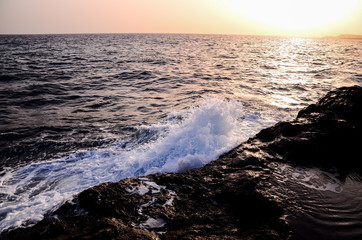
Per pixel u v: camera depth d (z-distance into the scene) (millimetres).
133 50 42688
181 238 2615
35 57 29469
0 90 11930
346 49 59500
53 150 5914
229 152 4883
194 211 3137
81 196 3373
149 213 3078
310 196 3252
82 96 11438
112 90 12812
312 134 4617
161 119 8109
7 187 4406
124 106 9836
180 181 3850
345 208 3002
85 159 5434
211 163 4426
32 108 9469
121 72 18641
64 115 8672
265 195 3227
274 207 3023
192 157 4699
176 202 3328
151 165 4961
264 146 4754
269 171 3891
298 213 2893
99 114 8805
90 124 7746
